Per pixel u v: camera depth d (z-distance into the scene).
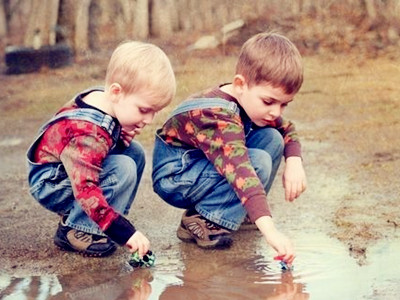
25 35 9.02
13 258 3.67
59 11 9.02
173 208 4.32
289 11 9.06
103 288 3.29
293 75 3.42
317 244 3.72
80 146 3.38
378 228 3.89
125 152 3.74
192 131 3.55
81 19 8.93
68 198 3.59
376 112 6.39
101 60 8.64
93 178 3.35
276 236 3.23
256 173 3.57
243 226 4.01
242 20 8.99
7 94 7.68
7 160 5.61
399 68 7.73
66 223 3.66
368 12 8.73
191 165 3.64
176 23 9.07
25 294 3.26
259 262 3.53
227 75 7.80
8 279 3.43
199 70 8.02
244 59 3.49
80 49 8.84
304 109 6.62
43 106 7.25
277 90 3.43
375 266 3.44
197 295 3.18
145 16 8.99
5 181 5.05
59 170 3.53
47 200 3.62
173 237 3.88
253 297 3.14
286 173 3.74
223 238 3.69
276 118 3.59
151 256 3.53
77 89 7.79
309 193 4.51
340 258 3.54
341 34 8.60
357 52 8.28
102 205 3.31
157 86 3.37
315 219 4.07
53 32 8.87
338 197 4.41
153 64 3.38
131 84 3.37
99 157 3.39
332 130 5.95
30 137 6.28
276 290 3.21
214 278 3.36
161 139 3.71
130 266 3.53
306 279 3.32
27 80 8.17
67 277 3.43
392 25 8.61
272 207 4.29
